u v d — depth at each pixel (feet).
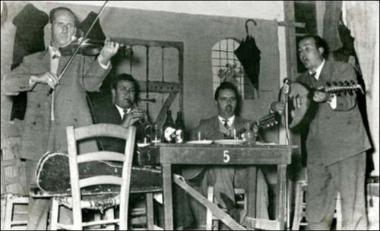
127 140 12.34
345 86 18.45
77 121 16.99
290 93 19.25
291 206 18.58
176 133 14.39
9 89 16.72
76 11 17.88
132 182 13.19
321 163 18.40
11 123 16.58
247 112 19.52
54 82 16.76
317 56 19.60
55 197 12.38
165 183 12.93
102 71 17.47
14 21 17.17
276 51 19.99
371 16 20.35
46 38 17.40
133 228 16.17
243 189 16.99
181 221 16.47
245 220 16.19
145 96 18.57
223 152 13.37
